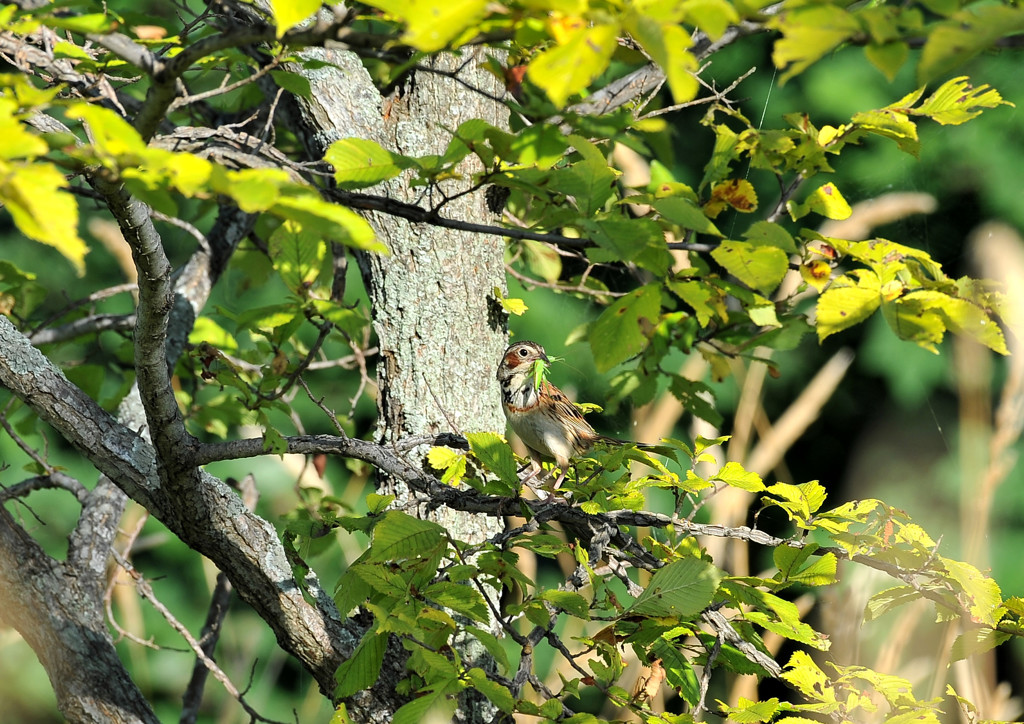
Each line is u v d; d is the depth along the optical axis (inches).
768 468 301.7
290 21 128.6
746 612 222.4
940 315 208.8
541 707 188.4
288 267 253.3
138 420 338.0
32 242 622.5
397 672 265.0
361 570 198.7
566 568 331.3
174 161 125.0
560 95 115.6
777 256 192.2
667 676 232.4
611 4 120.7
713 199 254.1
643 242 174.7
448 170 191.0
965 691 247.0
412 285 295.4
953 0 125.1
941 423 589.3
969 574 210.4
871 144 556.1
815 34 124.1
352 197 214.4
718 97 274.1
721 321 313.9
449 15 113.7
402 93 300.7
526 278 393.7
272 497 564.1
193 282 368.2
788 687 224.5
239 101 390.3
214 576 411.8
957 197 542.3
